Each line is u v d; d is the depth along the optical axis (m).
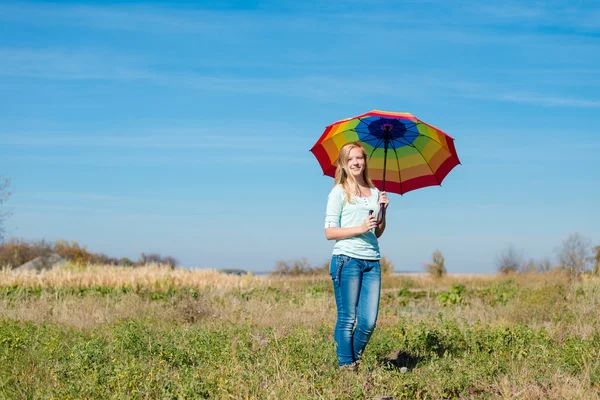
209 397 5.75
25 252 43.59
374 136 7.13
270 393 5.65
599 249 22.22
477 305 14.35
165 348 7.79
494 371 6.98
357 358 6.80
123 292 18.06
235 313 12.29
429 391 6.16
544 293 13.62
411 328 9.23
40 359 7.43
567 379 6.29
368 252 6.68
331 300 15.09
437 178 7.46
